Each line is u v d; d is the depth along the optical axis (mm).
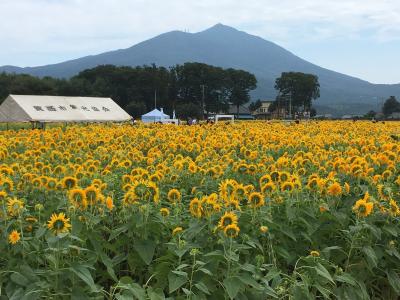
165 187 8336
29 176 7438
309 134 21688
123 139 17688
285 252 5867
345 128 26766
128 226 5648
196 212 5762
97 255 5367
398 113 145000
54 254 4723
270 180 6699
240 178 8945
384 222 6395
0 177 7133
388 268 6242
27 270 4656
